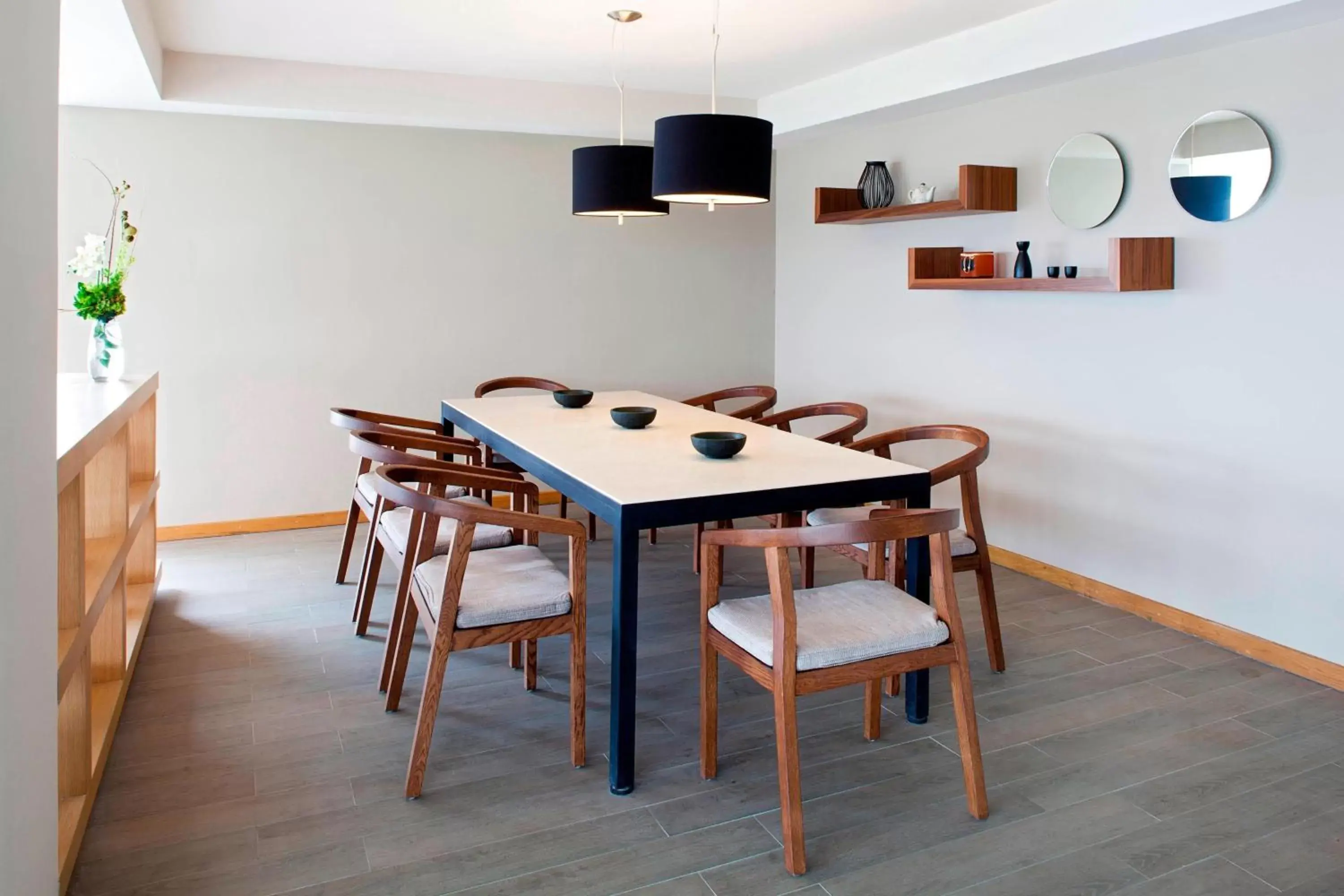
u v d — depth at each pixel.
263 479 5.25
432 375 5.57
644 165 3.91
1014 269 4.24
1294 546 3.32
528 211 5.69
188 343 5.02
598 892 2.11
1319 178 3.16
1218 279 3.51
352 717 2.96
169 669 3.31
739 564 4.59
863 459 3.11
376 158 5.29
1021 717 2.97
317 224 5.20
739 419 4.08
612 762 2.53
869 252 5.47
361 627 3.65
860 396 5.64
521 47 4.41
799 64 4.78
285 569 4.52
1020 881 2.15
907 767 2.66
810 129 5.44
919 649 2.34
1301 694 3.15
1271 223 3.31
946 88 4.30
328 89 4.74
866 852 2.26
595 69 4.86
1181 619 3.73
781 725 2.19
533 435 3.57
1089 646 3.57
